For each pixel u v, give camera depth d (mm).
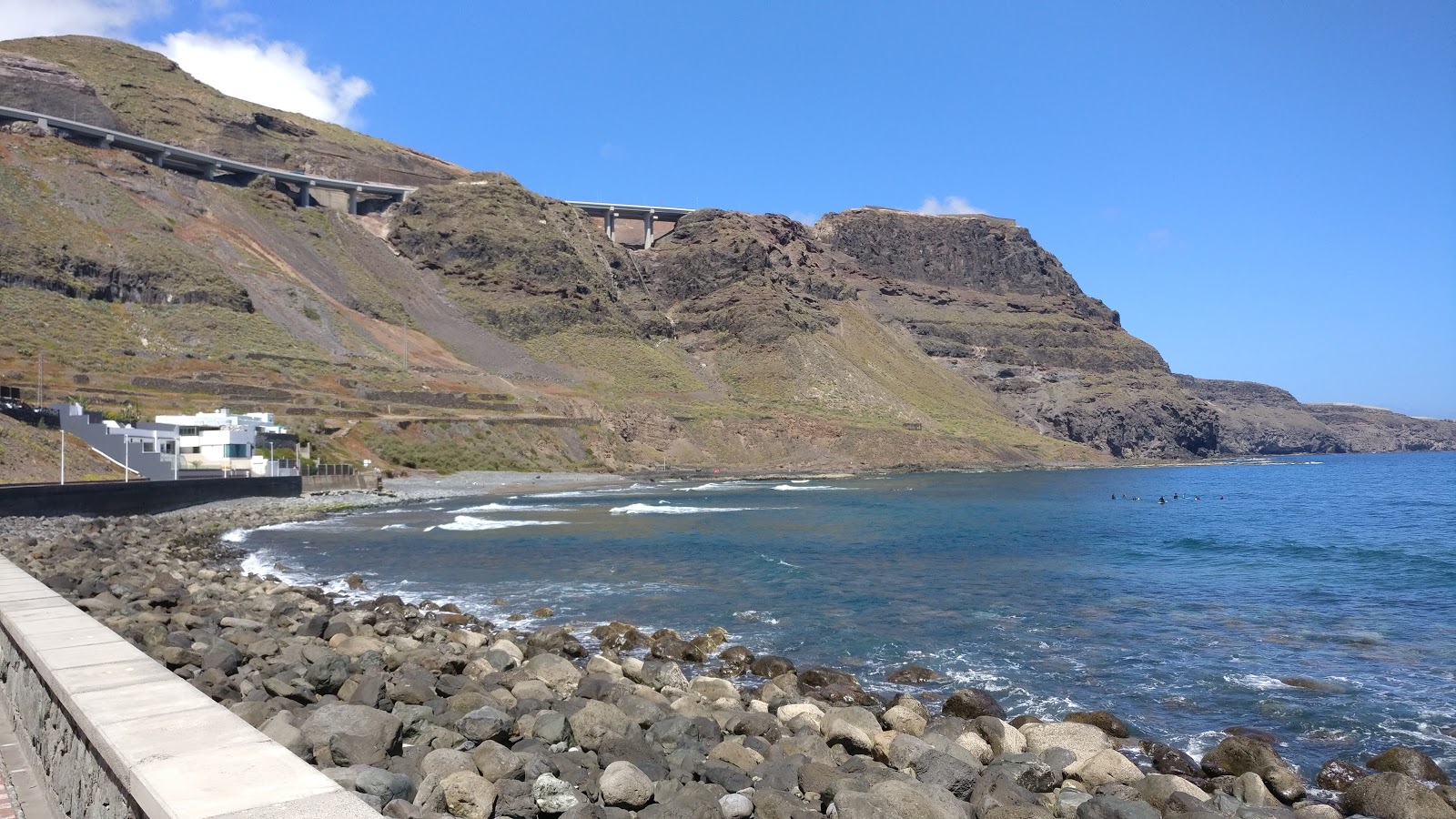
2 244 108625
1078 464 195000
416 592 32906
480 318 178250
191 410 89000
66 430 65562
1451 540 54719
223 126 195375
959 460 175875
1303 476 165875
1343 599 32500
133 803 5465
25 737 9555
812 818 10484
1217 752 14844
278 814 4695
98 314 110625
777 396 185500
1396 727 17469
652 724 14648
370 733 11148
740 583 35344
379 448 102250
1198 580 37125
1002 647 24359
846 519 67188
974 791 12250
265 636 20234
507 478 106438
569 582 35406
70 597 24609
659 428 152875
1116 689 20219
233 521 57688
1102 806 11523
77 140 151250
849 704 18172
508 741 13172
